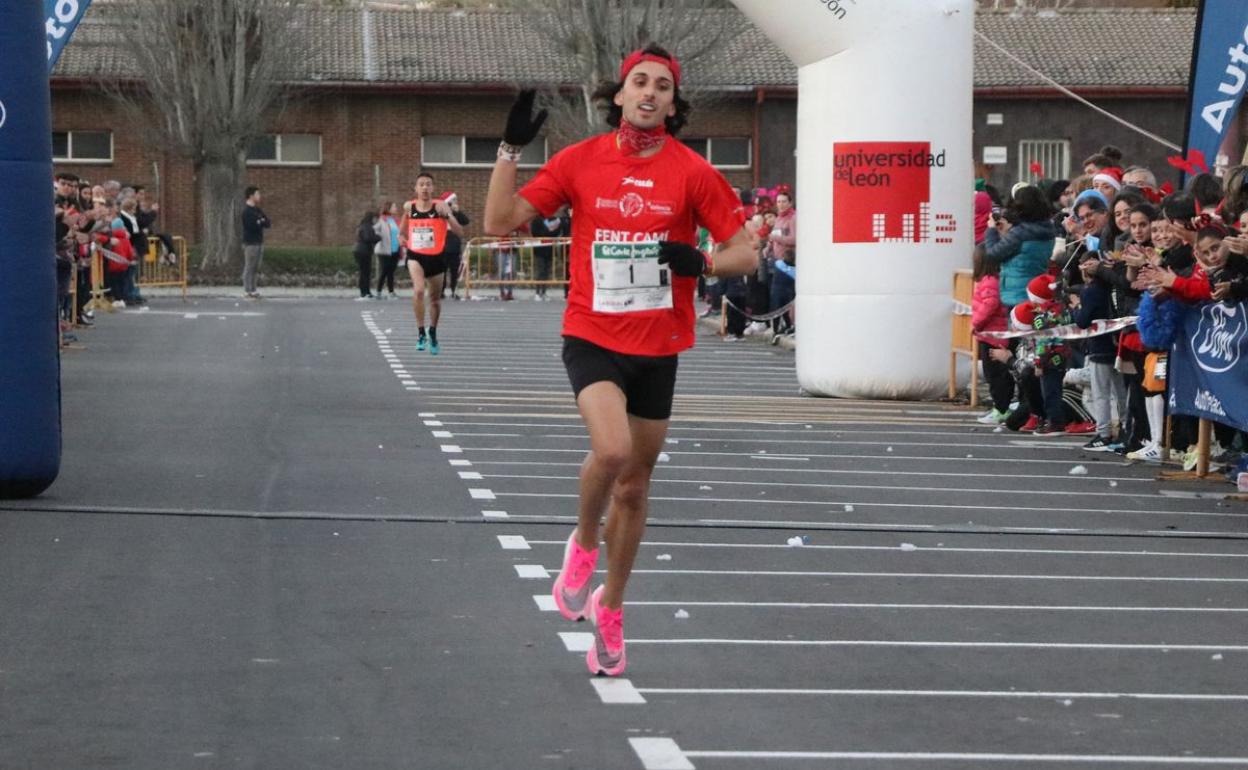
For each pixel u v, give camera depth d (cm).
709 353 3438
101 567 1190
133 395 2408
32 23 1434
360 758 756
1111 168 2225
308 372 2838
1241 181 1631
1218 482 1706
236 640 981
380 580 1162
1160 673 947
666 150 898
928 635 1034
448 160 7144
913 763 764
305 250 6550
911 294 2483
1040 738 809
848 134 2472
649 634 1018
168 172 6988
